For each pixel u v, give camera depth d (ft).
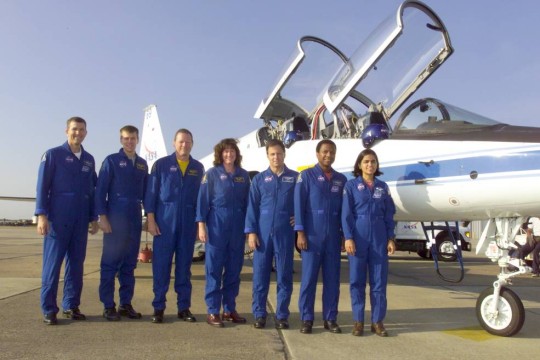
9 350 12.04
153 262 15.99
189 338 13.66
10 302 18.56
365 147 21.54
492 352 12.80
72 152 15.58
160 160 16.38
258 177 15.48
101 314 16.83
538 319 17.48
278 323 15.14
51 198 15.28
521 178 15.92
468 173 17.37
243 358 11.76
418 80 23.32
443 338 14.28
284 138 27.17
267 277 15.34
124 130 16.44
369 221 14.71
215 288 15.44
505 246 16.65
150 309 18.01
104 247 16.20
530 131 17.10
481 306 15.11
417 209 19.38
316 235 14.87
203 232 15.31
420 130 20.25
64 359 11.37
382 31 21.65
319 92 29.53
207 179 15.60
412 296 22.65
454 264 46.19
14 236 100.01
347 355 12.28
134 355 11.82
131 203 16.51
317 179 15.07
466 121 19.43
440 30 22.40
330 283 15.03
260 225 15.30
